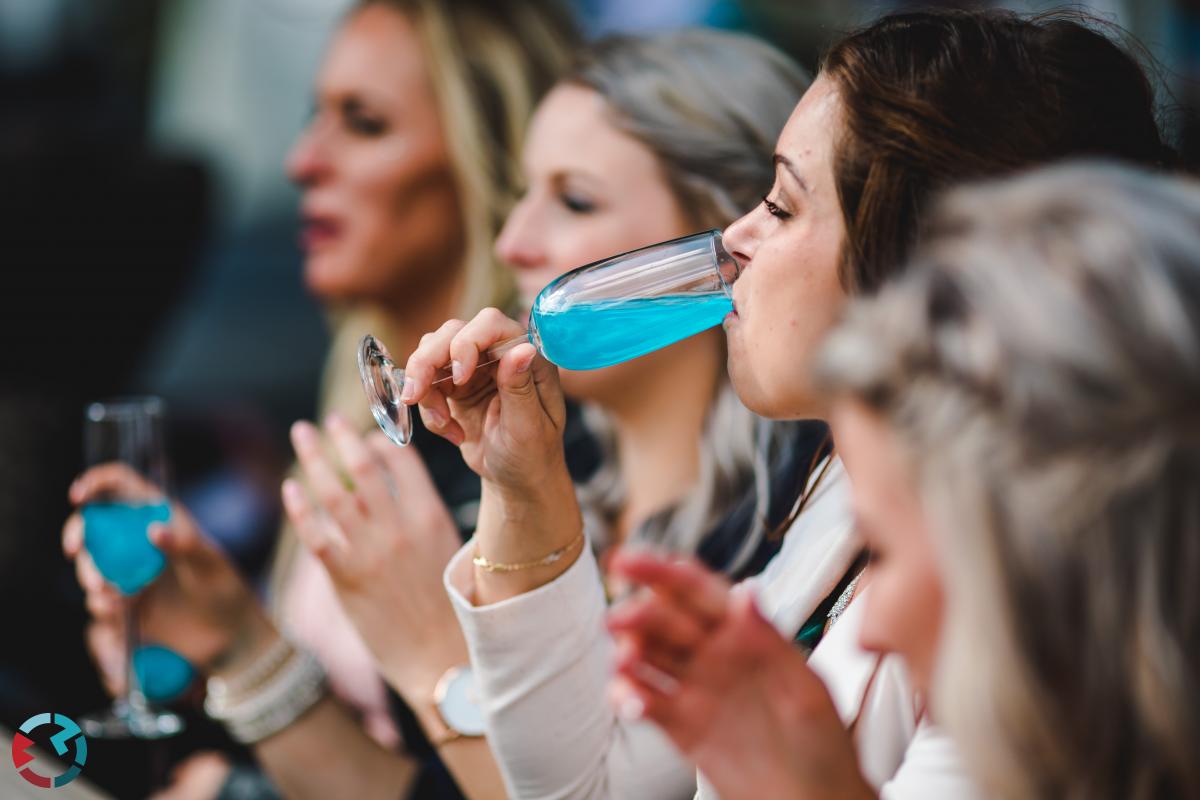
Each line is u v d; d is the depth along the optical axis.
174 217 4.35
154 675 3.11
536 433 2.06
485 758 2.45
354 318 4.17
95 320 4.20
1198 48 4.25
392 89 3.92
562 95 3.02
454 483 3.43
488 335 2.00
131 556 2.76
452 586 2.18
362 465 2.54
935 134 1.66
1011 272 0.99
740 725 1.11
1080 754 0.99
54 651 3.34
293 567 3.82
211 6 6.27
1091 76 1.72
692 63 2.93
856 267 1.71
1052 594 0.96
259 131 6.59
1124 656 0.96
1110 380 0.94
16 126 4.65
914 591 1.05
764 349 1.80
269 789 2.96
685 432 2.97
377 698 3.35
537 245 2.99
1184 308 0.95
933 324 1.01
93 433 2.83
